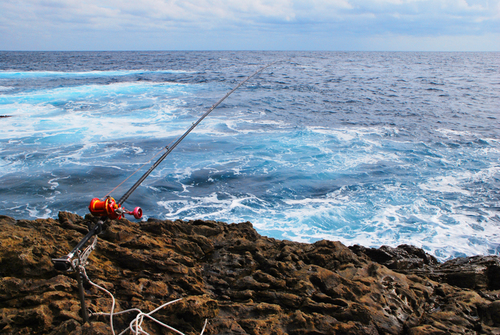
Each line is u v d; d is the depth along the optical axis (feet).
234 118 65.87
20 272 11.35
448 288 14.03
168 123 60.18
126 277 12.37
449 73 173.88
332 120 66.08
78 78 122.93
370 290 12.82
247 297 12.33
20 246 12.16
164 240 15.03
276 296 12.27
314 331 10.71
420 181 37.52
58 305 10.21
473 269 15.75
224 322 10.74
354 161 43.37
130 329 9.61
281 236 27.32
